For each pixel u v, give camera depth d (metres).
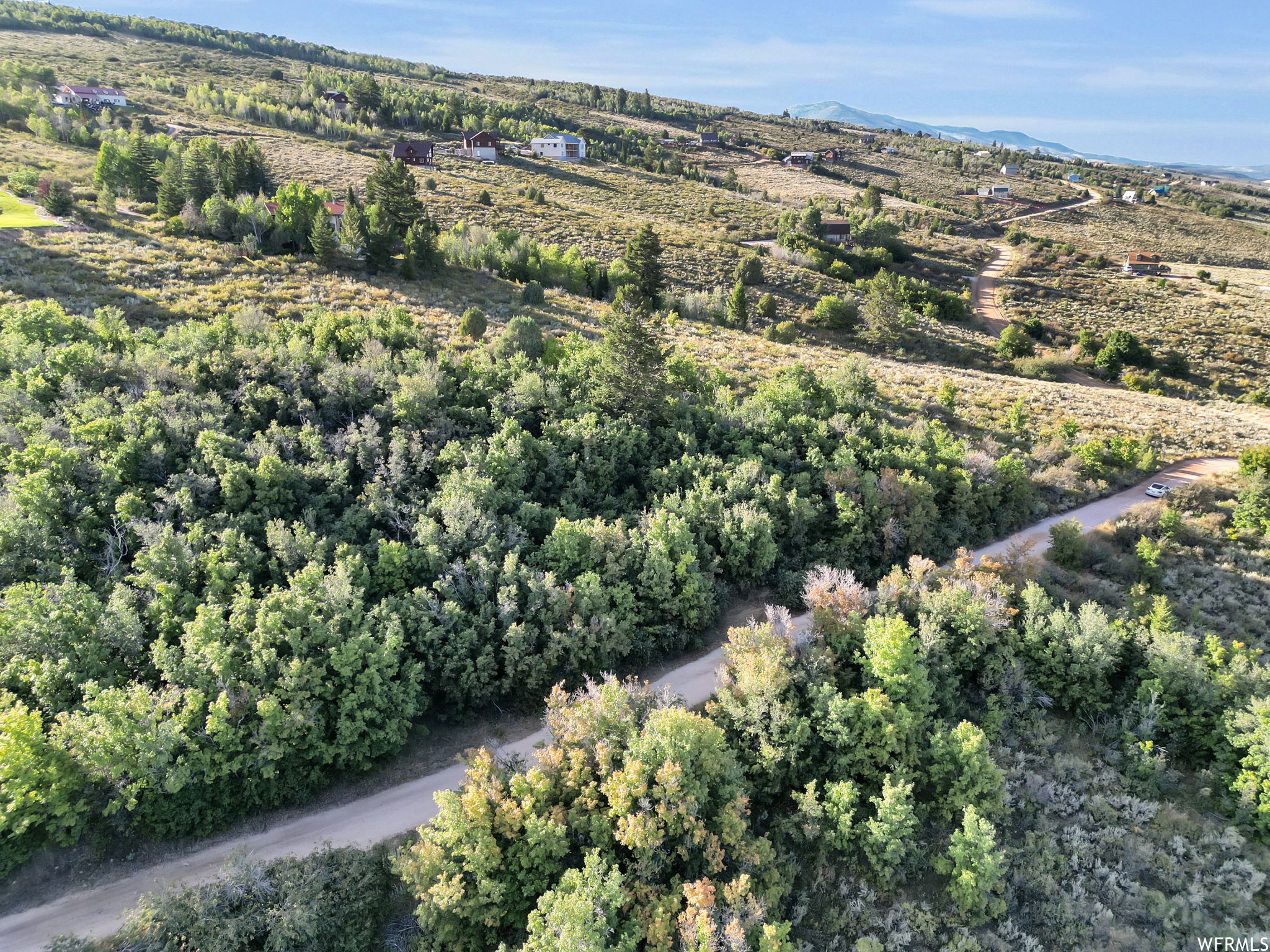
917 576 37.31
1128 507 54.44
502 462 42.00
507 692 32.38
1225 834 27.31
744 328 89.06
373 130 161.50
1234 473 59.97
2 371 43.00
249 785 25.52
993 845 24.61
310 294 68.06
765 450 49.75
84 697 24.64
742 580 41.72
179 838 25.16
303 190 81.38
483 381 51.44
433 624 31.88
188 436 40.31
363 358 51.03
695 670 35.53
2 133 103.06
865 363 78.56
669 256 108.00
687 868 24.33
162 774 23.62
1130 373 93.00
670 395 55.62
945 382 72.25
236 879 22.23
